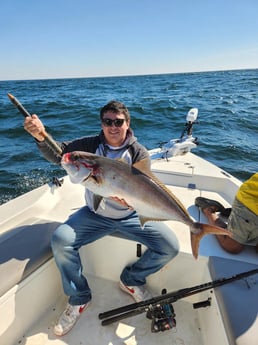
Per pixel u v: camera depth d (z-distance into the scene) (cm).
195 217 264
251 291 157
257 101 1797
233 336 130
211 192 328
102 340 181
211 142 846
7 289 163
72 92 2919
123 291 218
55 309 201
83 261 227
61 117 1272
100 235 204
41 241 195
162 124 1079
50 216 245
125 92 2758
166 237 193
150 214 176
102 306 206
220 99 1933
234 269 176
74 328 188
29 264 176
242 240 191
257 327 134
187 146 416
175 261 204
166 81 5306
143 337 184
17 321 173
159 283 215
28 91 3197
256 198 184
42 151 200
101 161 167
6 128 1007
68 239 182
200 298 202
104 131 201
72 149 210
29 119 182
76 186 309
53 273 199
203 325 185
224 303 148
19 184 569
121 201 173
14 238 196
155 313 185
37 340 179
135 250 210
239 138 895
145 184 171
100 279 230
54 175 608
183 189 333
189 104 1622
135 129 1009
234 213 195
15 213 235
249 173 636
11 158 709
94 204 184
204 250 203
